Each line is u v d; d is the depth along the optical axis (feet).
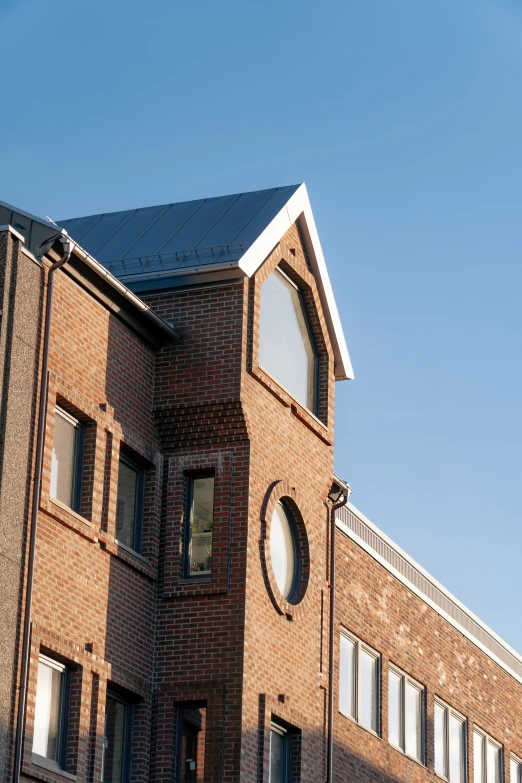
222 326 82.38
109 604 75.31
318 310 91.76
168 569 79.97
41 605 69.77
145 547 79.97
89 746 71.92
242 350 81.61
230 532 79.71
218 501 80.38
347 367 93.66
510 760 130.72
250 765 76.54
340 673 98.27
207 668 77.56
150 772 76.74
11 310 69.62
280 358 88.12
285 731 83.20
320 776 85.76
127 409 79.56
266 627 80.43
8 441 67.97
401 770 105.91
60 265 73.10
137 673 77.00
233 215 88.22
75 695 71.72
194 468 81.51
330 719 88.63
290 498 85.25
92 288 76.89
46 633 69.62
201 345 82.48
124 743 76.48
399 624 109.50
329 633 90.53
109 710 75.82
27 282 71.15
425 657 113.80
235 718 76.23
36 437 70.54
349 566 101.50
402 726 108.27
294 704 82.74
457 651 121.19
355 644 101.55
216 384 81.41
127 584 77.25
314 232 91.09
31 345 70.79
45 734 70.18
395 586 109.70
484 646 127.34
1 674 65.62
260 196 90.02
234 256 82.69
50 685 71.00
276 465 84.12
